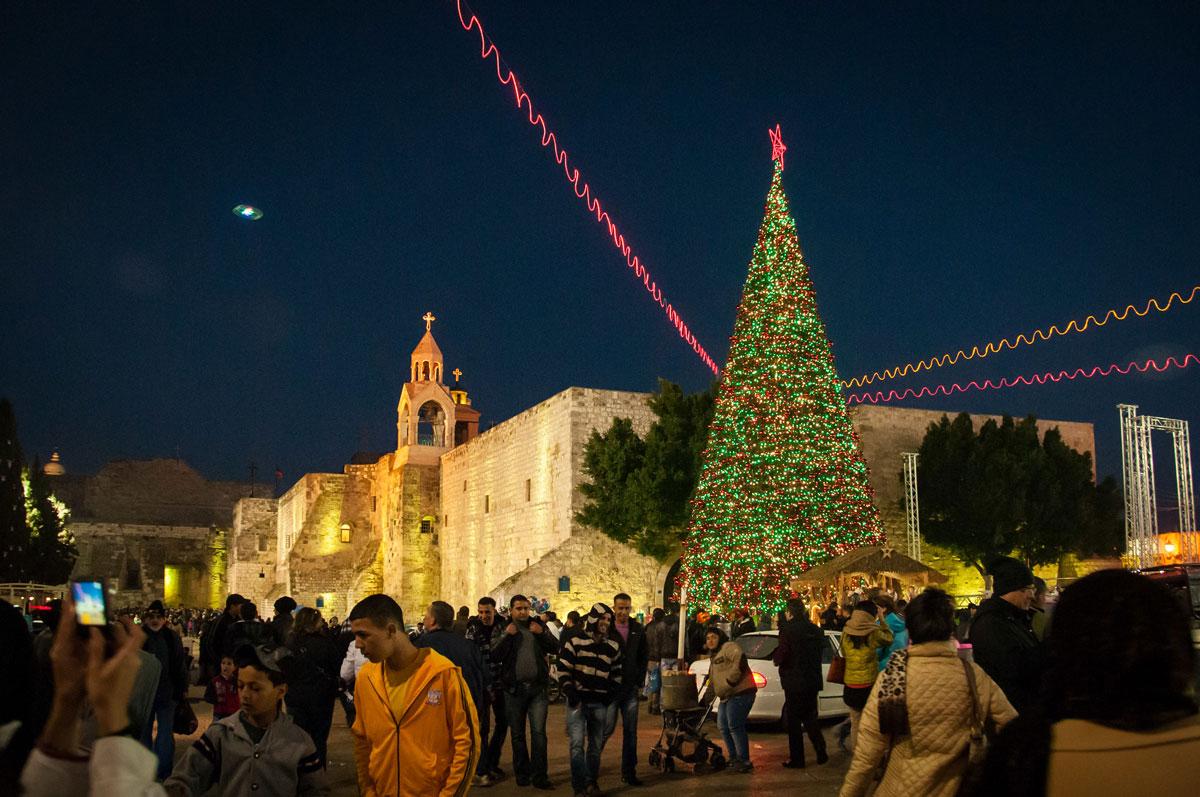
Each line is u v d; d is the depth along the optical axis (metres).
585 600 41.00
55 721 2.96
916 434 44.50
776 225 32.25
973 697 5.95
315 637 11.84
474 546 52.81
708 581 33.00
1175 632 2.85
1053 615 3.04
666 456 39.00
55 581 56.56
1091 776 2.71
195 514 98.12
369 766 6.34
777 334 31.83
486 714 12.85
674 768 14.30
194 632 53.22
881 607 13.52
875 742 6.06
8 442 45.88
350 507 67.12
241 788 6.01
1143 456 32.62
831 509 31.59
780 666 14.09
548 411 44.88
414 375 61.94
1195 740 2.71
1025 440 41.38
